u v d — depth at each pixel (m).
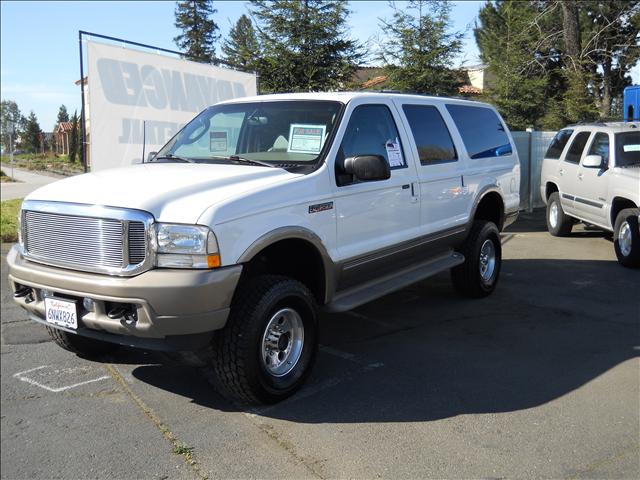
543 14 21.03
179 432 3.73
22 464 3.38
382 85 18.03
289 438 3.63
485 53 26.94
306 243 4.23
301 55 15.19
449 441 3.56
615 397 4.15
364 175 4.34
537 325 5.81
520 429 3.70
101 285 3.54
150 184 3.84
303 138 4.67
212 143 5.13
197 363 3.98
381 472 3.24
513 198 7.44
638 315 6.12
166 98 9.37
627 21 22.22
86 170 8.60
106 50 8.47
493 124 7.28
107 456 3.45
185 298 3.44
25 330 5.78
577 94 20.61
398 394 4.23
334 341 5.40
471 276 6.58
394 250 5.20
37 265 3.96
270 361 4.03
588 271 8.16
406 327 5.79
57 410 4.05
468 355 5.00
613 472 3.21
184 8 41.44
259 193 3.86
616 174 8.65
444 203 5.95
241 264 3.67
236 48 15.56
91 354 4.91
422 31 17.44
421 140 5.73
